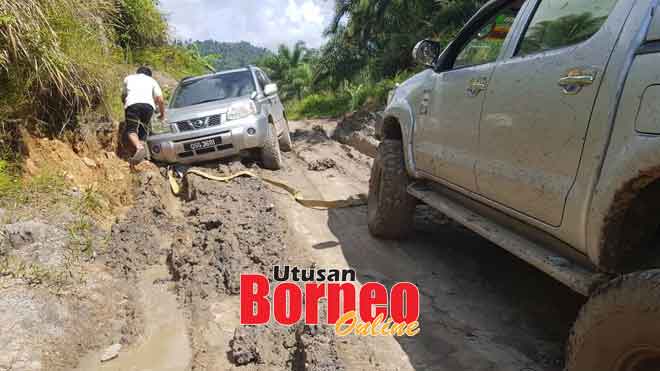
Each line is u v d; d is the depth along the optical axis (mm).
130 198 5730
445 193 3717
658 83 1758
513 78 2682
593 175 2027
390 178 4258
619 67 1965
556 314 3217
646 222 1942
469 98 3141
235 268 3924
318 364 2596
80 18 6500
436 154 3576
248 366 2918
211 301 3678
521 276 3795
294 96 41594
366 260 4156
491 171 2838
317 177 7355
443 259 4156
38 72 5074
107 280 4062
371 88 17609
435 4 16734
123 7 10891
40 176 4988
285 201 5859
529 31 2748
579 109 2139
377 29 19016
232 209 5059
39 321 3262
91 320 3521
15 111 5020
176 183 6578
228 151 6867
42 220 4438
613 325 1727
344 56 21078
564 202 2221
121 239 4691
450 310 3299
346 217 5391
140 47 12109
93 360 3131
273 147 7180
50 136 5535
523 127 2529
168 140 6707
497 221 3016
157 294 3941
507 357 2746
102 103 6379
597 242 2014
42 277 3732
